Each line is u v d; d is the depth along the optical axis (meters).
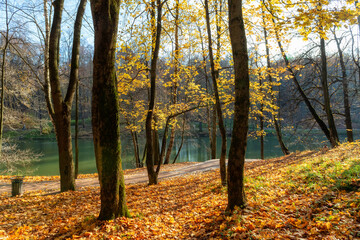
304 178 6.89
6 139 15.91
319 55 14.74
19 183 9.21
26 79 14.29
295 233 3.62
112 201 5.31
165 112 15.48
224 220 4.86
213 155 19.16
